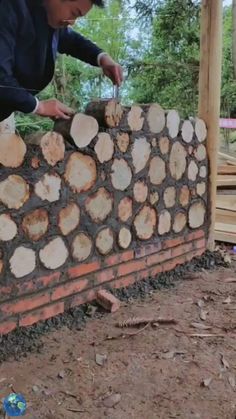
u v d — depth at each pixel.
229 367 2.03
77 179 2.32
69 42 2.45
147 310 2.53
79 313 2.42
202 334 2.29
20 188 2.05
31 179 2.09
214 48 3.12
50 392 1.81
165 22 6.36
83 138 2.30
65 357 2.05
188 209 3.16
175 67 6.39
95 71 4.91
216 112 3.24
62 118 2.21
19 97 1.94
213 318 2.46
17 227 2.07
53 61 2.12
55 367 1.98
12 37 1.92
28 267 2.16
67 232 2.32
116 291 2.66
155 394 1.83
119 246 2.65
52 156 2.17
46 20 1.99
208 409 1.76
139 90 6.35
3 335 2.10
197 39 6.41
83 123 2.28
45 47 2.04
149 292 2.77
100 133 2.40
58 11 1.96
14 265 2.09
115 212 2.58
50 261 2.26
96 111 2.42
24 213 2.09
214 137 3.28
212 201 3.37
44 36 2.02
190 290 2.83
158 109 2.76
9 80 1.91
